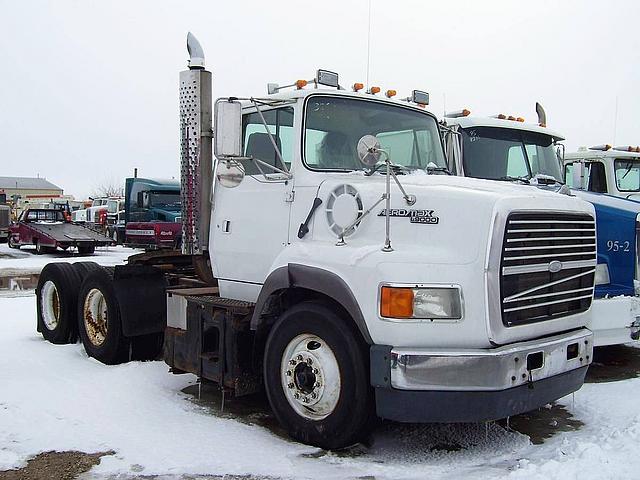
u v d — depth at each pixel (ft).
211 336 17.07
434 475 12.66
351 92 16.85
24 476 12.76
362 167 16.34
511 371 12.58
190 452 13.82
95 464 13.30
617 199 22.91
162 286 21.39
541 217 13.50
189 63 18.92
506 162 26.48
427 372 12.41
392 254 13.10
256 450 13.96
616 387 19.01
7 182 333.21
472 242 12.70
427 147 18.51
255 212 16.74
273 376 14.85
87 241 78.59
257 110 16.20
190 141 18.97
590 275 15.24
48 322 25.59
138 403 17.13
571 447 13.66
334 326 13.60
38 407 16.66
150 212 69.56
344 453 13.87
